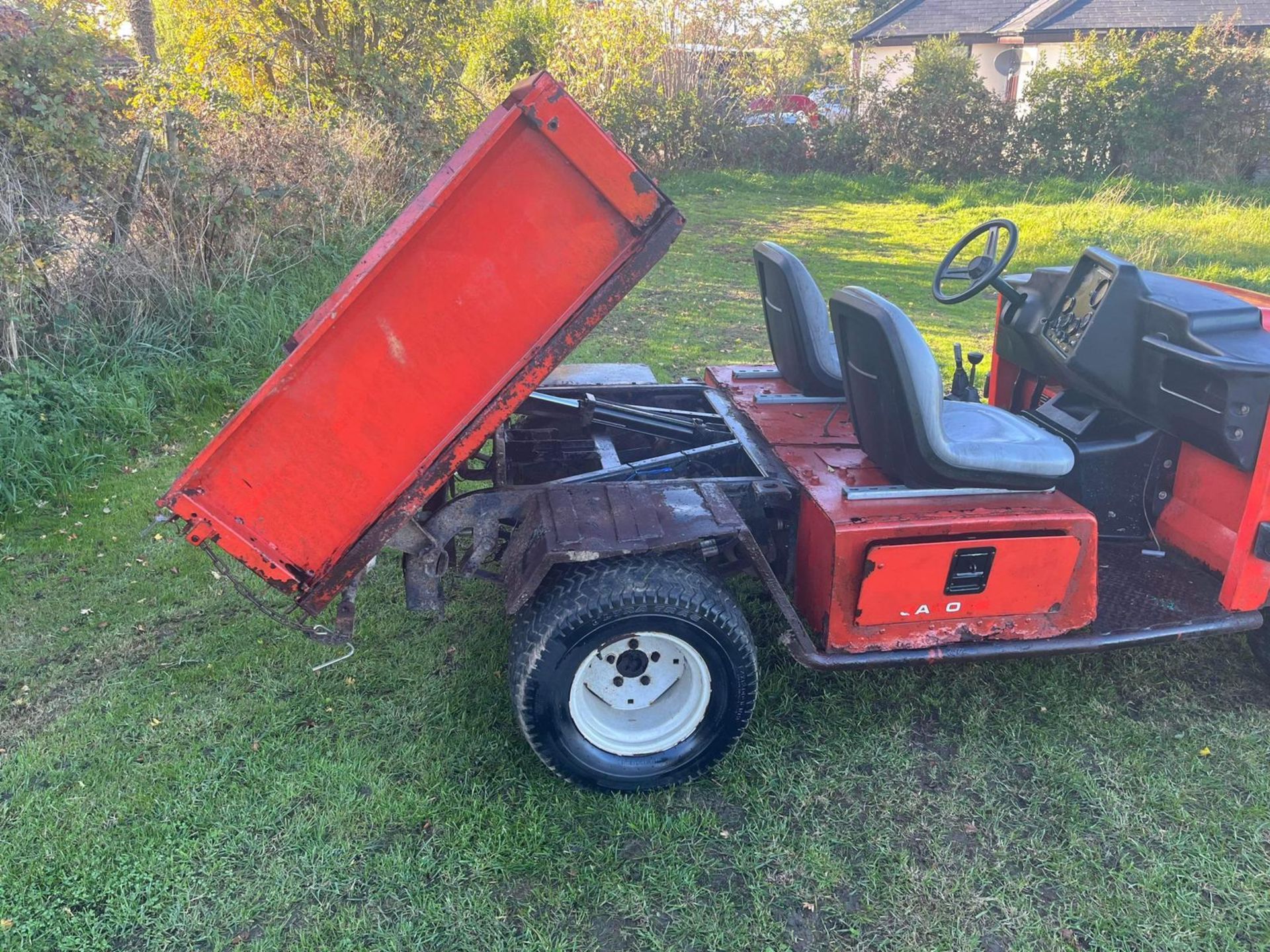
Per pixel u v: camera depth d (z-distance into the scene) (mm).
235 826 2836
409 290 2484
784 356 4145
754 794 2990
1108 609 3293
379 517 2730
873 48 23859
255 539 2654
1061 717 3361
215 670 3625
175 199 6695
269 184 7480
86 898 2590
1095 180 16094
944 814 2916
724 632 2848
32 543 4613
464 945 2457
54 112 5566
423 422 2637
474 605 4082
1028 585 3021
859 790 3018
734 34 17562
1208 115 15789
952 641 3059
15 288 5465
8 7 5660
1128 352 3359
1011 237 3762
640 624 2809
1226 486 3352
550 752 2893
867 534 2883
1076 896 2625
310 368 2508
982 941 2490
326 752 3162
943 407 3646
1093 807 2951
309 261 7828
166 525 4781
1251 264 10625
